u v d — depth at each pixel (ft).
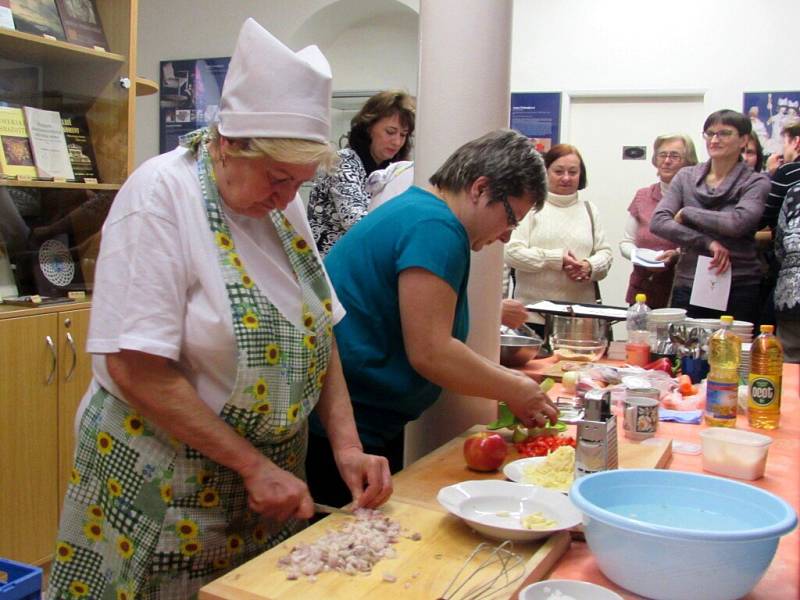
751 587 3.41
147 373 4.02
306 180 4.12
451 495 4.38
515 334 9.05
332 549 3.78
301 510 4.24
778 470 5.37
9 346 8.69
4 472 8.71
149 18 18.89
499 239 5.56
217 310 4.10
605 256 12.42
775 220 11.59
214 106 18.54
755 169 13.83
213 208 4.16
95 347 3.98
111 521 4.35
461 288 5.42
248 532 4.62
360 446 4.83
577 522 4.01
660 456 5.25
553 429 5.72
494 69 6.44
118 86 9.96
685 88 15.85
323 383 5.02
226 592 3.44
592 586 3.43
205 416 4.12
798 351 11.24
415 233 5.12
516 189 5.17
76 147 9.91
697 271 11.46
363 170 10.84
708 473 5.26
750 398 6.50
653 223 12.10
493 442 5.12
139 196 4.05
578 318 9.46
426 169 6.59
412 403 5.81
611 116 16.58
